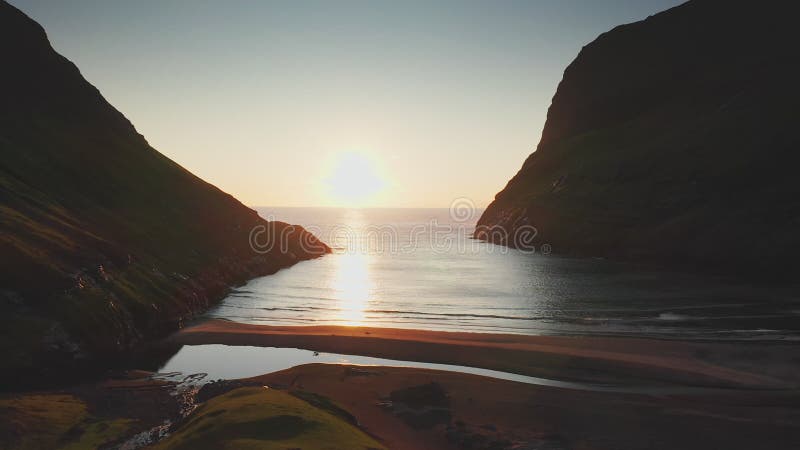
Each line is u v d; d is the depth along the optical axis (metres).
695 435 24.16
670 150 102.12
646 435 24.12
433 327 47.91
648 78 138.62
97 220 57.31
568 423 25.66
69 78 88.50
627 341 40.31
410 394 28.88
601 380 32.72
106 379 32.47
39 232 42.00
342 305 59.19
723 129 95.94
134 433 23.52
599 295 62.31
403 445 23.28
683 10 141.50
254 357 38.38
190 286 57.06
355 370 33.78
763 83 103.75
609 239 101.50
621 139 127.69
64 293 36.53
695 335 42.19
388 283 76.88
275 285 75.31
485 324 48.66
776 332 42.66
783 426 24.94
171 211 77.88
